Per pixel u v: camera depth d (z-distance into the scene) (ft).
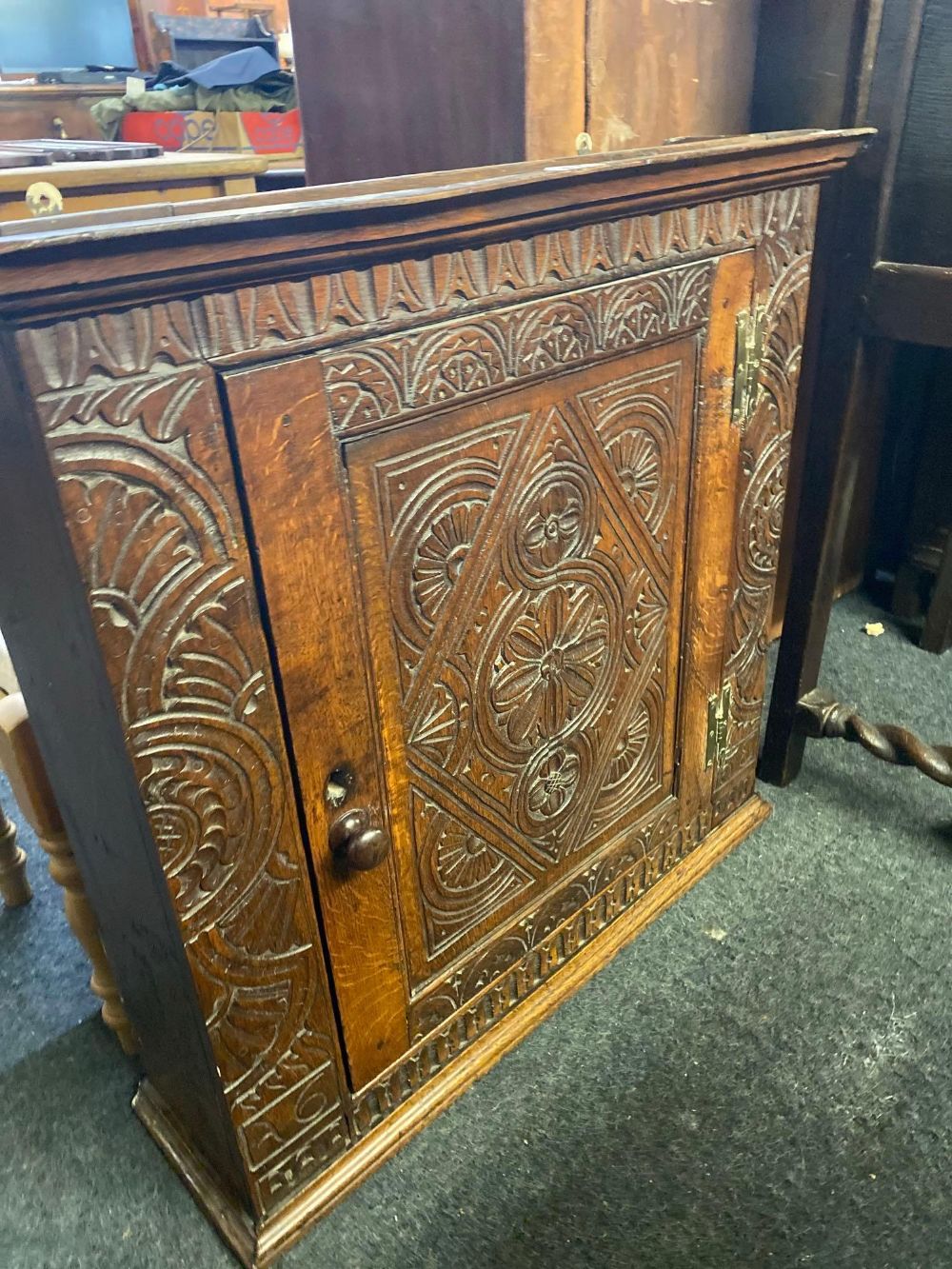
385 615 2.65
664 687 3.88
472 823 3.27
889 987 3.91
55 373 1.79
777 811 4.86
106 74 8.84
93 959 3.47
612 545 3.30
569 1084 3.60
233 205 1.99
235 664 2.32
